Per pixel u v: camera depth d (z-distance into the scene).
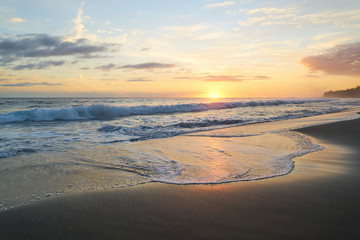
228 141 5.91
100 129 7.65
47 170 3.48
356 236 1.78
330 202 2.38
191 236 1.81
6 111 13.86
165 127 8.27
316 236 1.78
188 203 2.38
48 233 1.86
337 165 3.81
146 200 2.45
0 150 4.62
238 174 3.31
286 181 3.02
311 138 6.36
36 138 6.07
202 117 12.10
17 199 2.47
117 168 3.61
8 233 1.85
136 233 1.85
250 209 2.24
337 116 12.63
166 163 3.89
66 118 11.38
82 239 1.79
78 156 4.30
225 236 1.80
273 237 1.77
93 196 2.56
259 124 9.38
